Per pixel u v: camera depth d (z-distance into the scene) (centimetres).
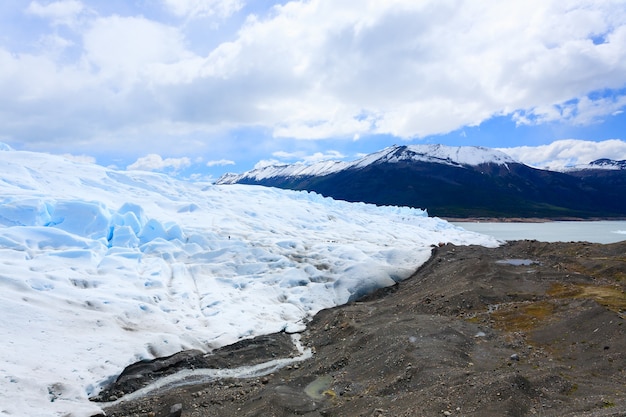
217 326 2708
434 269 3850
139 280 3134
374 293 3494
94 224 3794
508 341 2192
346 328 2673
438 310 2780
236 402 1902
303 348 2622
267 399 1788
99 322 2430
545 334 2198
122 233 3806
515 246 4566
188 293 3142
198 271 3600
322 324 2950
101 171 5666
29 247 3181
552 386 1587
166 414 1808
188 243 4066
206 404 1894
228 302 3088
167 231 4103
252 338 2630
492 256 4038
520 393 1507
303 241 4638
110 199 4894
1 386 1762
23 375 1862
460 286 3052
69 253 3194
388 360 2027
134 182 5828
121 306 2652
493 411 1413
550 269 3388
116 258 3344
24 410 1686
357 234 5488
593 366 1803
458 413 1441
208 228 4588
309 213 6312
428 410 1483
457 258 4028
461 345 2130
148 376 2127
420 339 2178
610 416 1162
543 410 1421
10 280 2525
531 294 2847
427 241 5591
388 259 4150
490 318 2539
